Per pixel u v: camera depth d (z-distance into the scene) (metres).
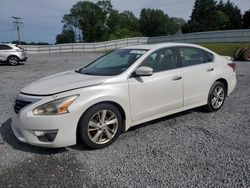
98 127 4.13
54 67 16.91
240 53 18.55
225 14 82.50
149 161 3.77
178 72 5.04
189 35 44.53
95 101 4.02
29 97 4.00
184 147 4.18
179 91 5.06
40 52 42.16
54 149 4.19
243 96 7.27
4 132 4.89
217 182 3.22
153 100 4.71
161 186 3.17
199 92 5.46
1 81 11.05
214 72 5.73
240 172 3.42
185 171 3.48
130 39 50.44
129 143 4.37
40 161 3.83
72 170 3.57
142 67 4.47
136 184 3.22
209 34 40.75
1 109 6.41
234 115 5.69
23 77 12.25
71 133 3.90
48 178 3.39
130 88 4.39
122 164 3.70
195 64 5.46
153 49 4.92
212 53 5.97
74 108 3.86
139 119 4.62
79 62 20.66
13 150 4.17
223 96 6.06
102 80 4.25
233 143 4.29
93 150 4.15
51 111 3.81
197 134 4.69
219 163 3.66
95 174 3.46
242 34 35.75
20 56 18.94
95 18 88.25
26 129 3.90
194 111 5.97
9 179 3.38
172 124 5.19
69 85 4.10
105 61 5.23
